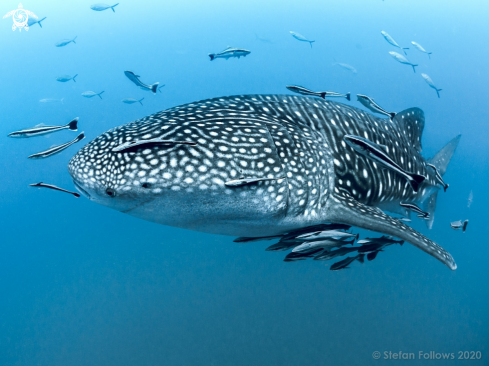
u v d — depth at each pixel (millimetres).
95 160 2328
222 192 2408
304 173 2826
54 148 3498
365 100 4457
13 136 3811
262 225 2852
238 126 2584
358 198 3686
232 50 5395
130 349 7449
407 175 2832
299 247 3203
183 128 2459
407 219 4355
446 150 5590
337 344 7070
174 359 7148
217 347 7230
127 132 2486
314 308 7734
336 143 3410
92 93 7215
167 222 2633
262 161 2529
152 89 5027
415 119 5039
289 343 6980
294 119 3230
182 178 2293
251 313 7688
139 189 2283
